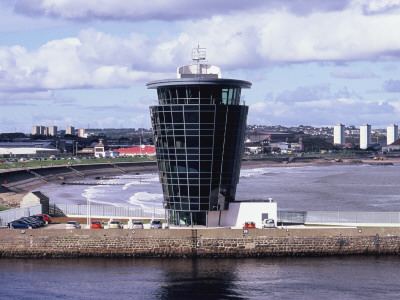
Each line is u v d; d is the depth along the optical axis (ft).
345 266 631.15
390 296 537.24
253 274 601.21
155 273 608.19
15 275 607.78
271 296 537.65
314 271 612.70
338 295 540.11
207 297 535.19
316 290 553.64
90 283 577.84
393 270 616.39
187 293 545.85
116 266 636.07
